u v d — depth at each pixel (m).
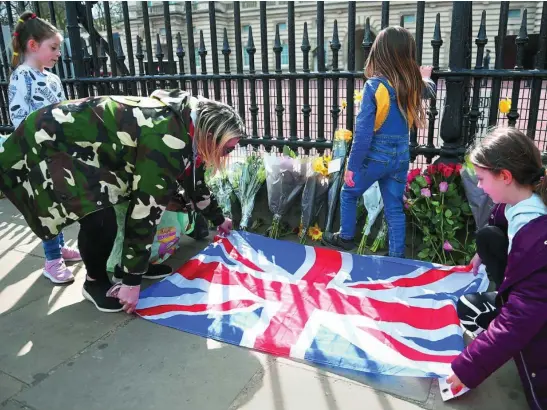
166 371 2.00
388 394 1.83
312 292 2.60
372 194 3.21
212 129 2.13
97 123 2.12
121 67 4.36
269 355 2.09
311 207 3.35
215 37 3.83
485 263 2.12
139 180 2.11
